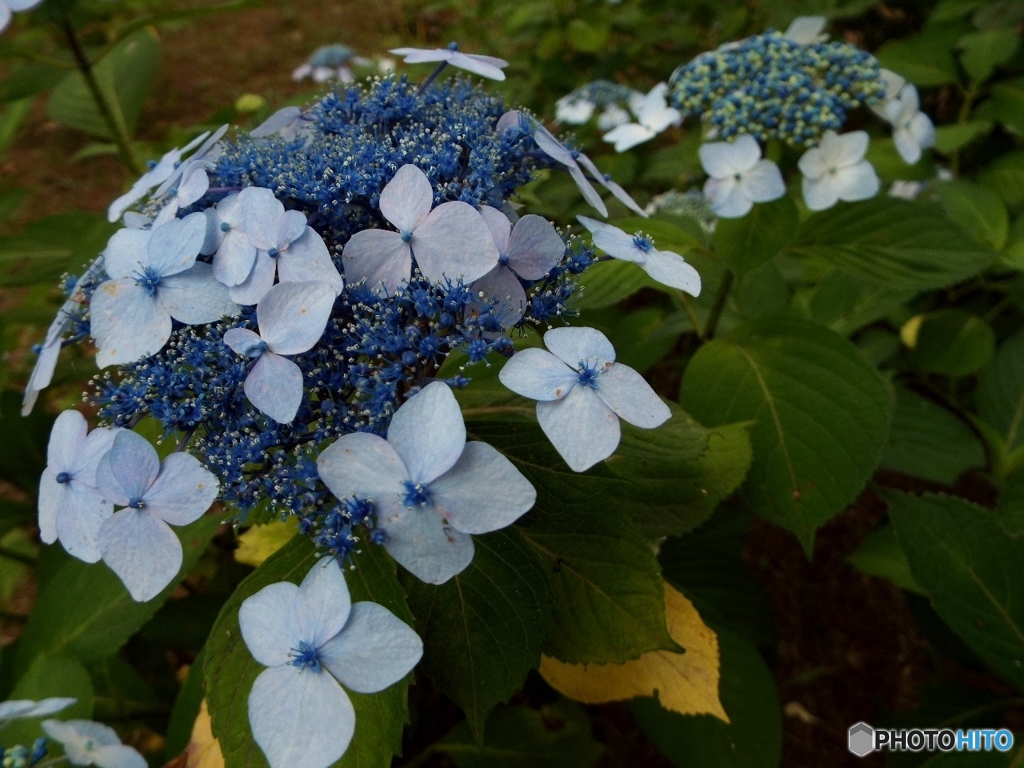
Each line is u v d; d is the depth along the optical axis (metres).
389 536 0.16
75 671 0.25
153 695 0.32
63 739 0.20
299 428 0.18
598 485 0.20
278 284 0.17
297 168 0.20
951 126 0.48
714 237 0.30
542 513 0.20
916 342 0.44
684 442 0.22
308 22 1.18
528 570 0.20
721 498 0.26
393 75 0.24
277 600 0.16
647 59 0.64
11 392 0.36
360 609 0.16
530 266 0.19
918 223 0.30
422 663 0.20
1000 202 0.42
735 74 0.31
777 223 0.29
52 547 0.32
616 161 0.46
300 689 0.15
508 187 0.22
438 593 0.20
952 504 0.26
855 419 0.27
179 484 0.17
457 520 0.16
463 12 0.86
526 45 0.67
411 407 0.16
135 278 0.19
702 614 0.31
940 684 0.33
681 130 0.57
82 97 0.40
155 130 0.96
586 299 0.27
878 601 0.46
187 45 1.15
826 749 0.41
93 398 0.19
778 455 0.28
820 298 0.40
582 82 0.59
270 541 0.30
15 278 0.35
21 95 0.37
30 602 0.51
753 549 0.48
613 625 0.22
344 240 0.20
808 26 0.33
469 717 0.19
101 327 0.18
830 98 0.29
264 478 0.17
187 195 0.20
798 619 0.45
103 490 0.17
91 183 0.87
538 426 0.20
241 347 0.17
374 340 0.17
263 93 1.01
